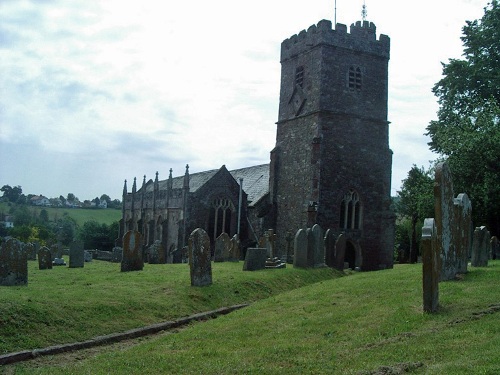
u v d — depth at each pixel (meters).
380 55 49.75
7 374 11.85
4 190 192.25
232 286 22.84
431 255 14.02
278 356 11.40
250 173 63.84
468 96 45.84
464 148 39.00
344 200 47.75
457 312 13.70
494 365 9.35
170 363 11.44
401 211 71.06
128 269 27.75
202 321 18.20
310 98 48.50
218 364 11.08
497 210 37.81
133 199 69.62
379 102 49.62
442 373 9.27
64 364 12.95
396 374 9.52
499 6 45.56
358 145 48.31
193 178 62.69
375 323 13.66
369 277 23.45
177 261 50.41
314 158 46.50
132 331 15.95
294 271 28.45
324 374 9.98
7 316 14.60
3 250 19.61
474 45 45.94
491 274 18.91
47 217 141.88
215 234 53.06
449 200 18.58
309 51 49.16
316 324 14.35
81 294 18.14
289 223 49.59
